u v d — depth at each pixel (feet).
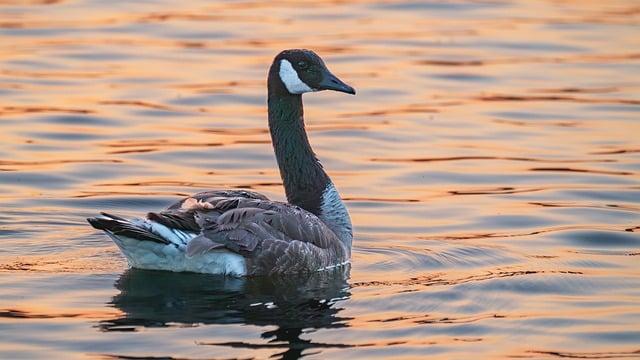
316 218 47.24
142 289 43.50
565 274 47.16
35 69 81.56
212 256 44.80
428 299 43.65
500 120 72.84
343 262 48.24
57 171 62.13
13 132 68.49
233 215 44.62
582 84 80.69
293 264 45.44
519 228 54.54
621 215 56.49
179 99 75.77
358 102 76.59
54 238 50.88
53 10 98.68
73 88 77.51
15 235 51.37
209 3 103.55
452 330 40.60
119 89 77.61
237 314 41.27
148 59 84.79
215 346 38.11
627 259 49.67
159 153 65.67
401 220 55.62
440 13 101.60
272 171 63.31
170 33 91.91
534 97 77.61
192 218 44.09
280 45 88.58
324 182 50.31
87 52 85.97
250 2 104.37
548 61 86.63
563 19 99.30
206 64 83.87
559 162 65.16
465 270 47.78
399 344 39.06
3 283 44.19
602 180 62.08
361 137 69.31
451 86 80.18
